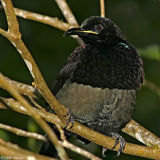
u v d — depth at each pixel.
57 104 9.23
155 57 11.40
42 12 16.56
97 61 10.65
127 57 10.85
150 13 17.08
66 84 10.81
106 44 11.12
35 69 8.56
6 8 8.05
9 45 15.51
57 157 11.53
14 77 15.20
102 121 10.98
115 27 11.48
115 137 10.92
